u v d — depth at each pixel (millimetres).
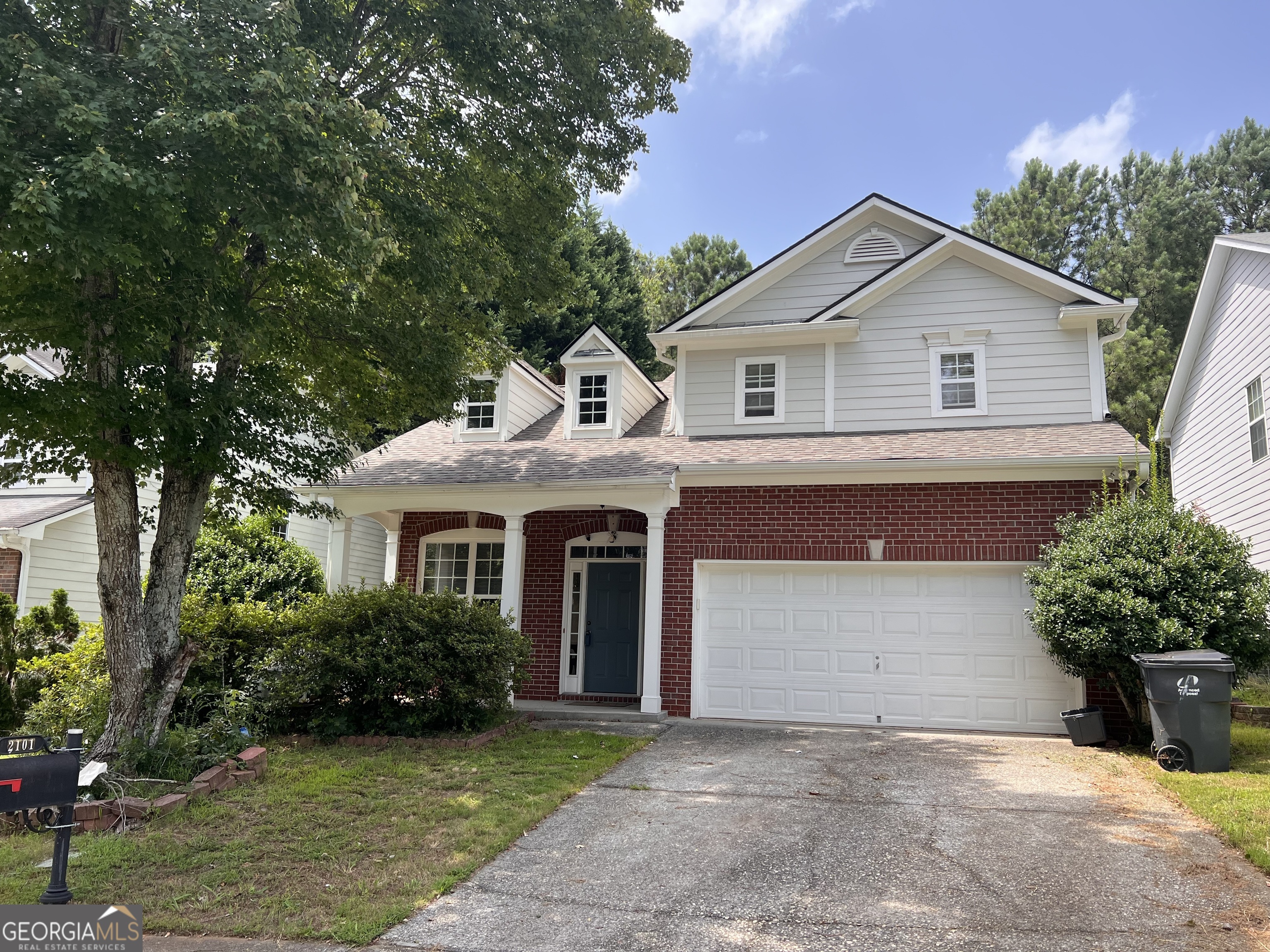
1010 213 35500
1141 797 7574
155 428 7277
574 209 15367
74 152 6113
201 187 6660
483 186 11750
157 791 7188
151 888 5383
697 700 12617
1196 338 16969
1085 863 5781
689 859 5969
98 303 6906
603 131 11602
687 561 12984
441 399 11656
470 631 10773
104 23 7320
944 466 11852
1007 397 13352
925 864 5797
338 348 10992
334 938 4656
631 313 32188
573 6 10164
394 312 10602
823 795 7730
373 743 9906
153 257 6672
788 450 13195
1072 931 4648
